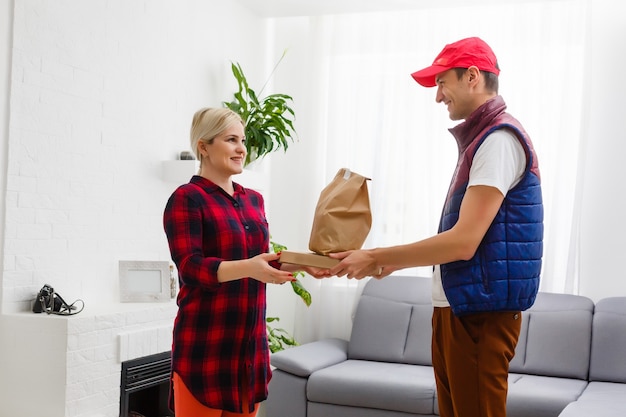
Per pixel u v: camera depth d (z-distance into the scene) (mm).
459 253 2051
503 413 2115
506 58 5207
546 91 5059
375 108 5512
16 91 3496
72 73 3834
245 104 5000
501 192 2059
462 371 2143
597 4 5020
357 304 5277
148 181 4426
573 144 4973
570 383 4234
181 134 4754
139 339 3867
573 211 4875
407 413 4195
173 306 4176
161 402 4246
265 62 5887
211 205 2379
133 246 4305
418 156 5379
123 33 4207
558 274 4969
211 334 2334
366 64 5531
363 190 2230
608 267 4957
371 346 4957
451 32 5363
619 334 4391
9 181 3465
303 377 4500
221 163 2441
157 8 4500
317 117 5656
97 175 4016
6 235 3455
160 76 4539
